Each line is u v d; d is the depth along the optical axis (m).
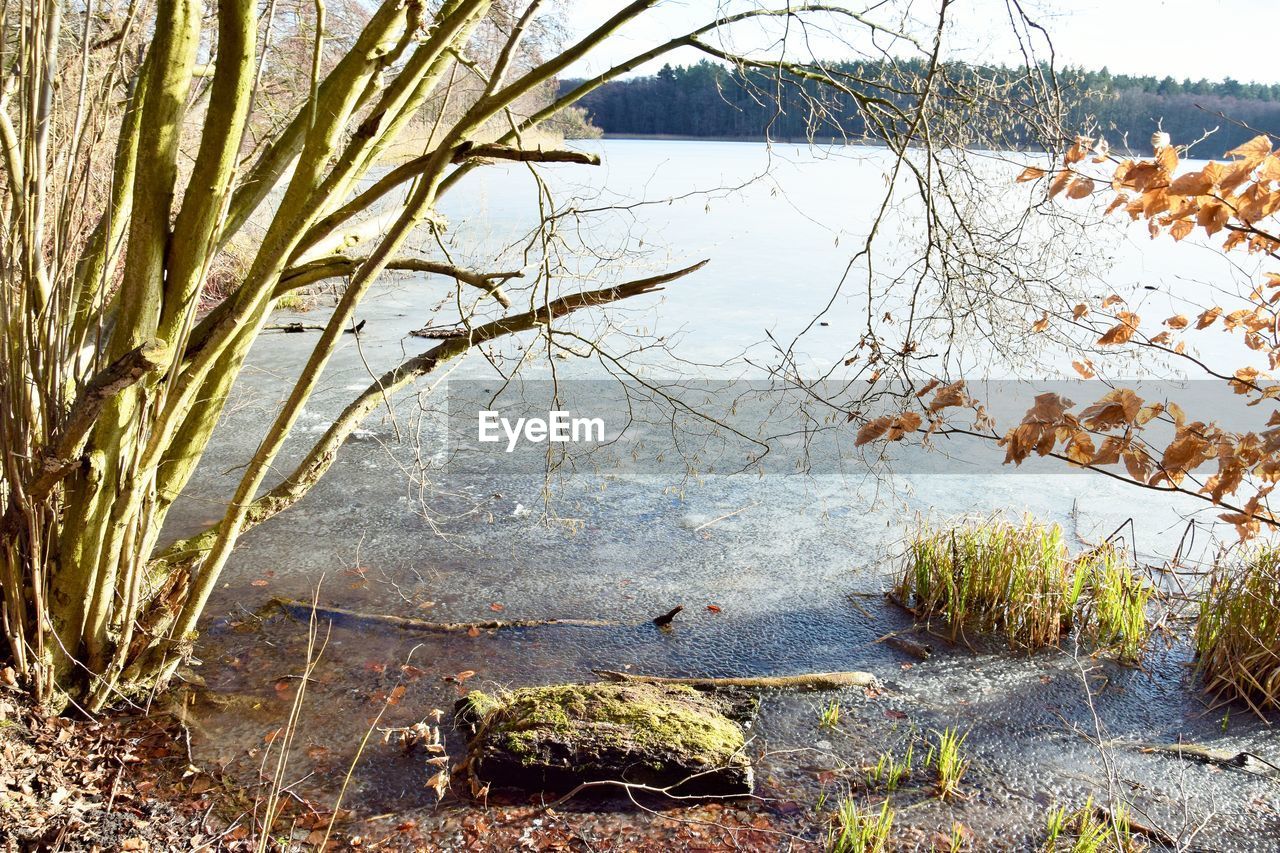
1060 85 3.71
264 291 3.51
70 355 3.77
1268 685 4.23
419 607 5.05
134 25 3.79
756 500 6.66
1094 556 5.22
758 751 3.88
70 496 3.61
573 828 3.35
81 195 3.69
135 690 3.98
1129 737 4.06
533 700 3.90
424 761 3.74
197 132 5.41
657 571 5.57
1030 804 3.58
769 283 14.20
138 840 3.14
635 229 11.85
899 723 4.12
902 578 5.50
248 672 4.34
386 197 8.77
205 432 4.05
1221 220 2.39
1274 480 2.49
